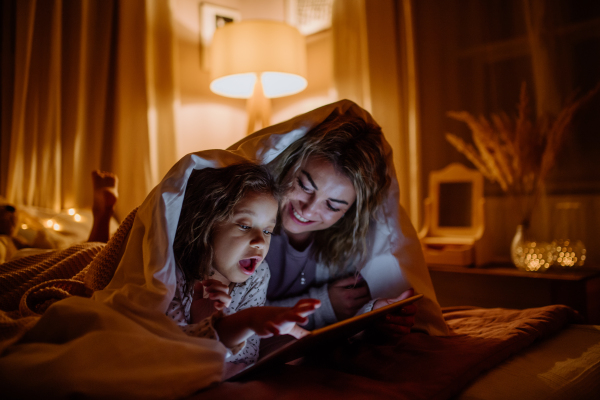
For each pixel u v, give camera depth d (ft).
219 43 7.44
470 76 6.67
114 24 7.61
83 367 1.44
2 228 4.08
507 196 6.24
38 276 2.68
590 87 5.61
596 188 5.59
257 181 2.38
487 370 2.09
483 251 5.39
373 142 3.04
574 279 4.28
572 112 5.00
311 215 3.04
